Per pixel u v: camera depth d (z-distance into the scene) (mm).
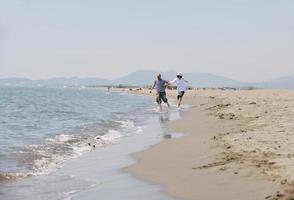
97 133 23844
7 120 33938
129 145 18953
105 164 14570
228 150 14383
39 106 55250
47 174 13031
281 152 12977
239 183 10023
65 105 57344
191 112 36062
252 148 14148
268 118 23688
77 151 17609
